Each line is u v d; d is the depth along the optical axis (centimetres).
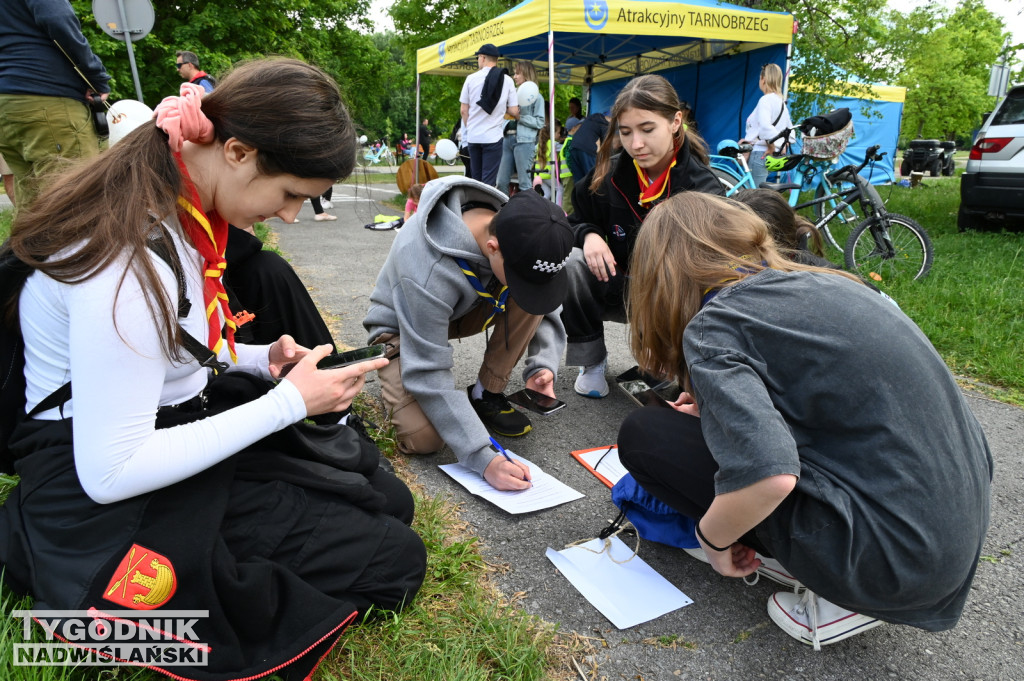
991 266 516
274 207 128
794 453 118
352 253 628
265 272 214
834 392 124
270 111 117
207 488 124
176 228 122
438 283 213
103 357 110
